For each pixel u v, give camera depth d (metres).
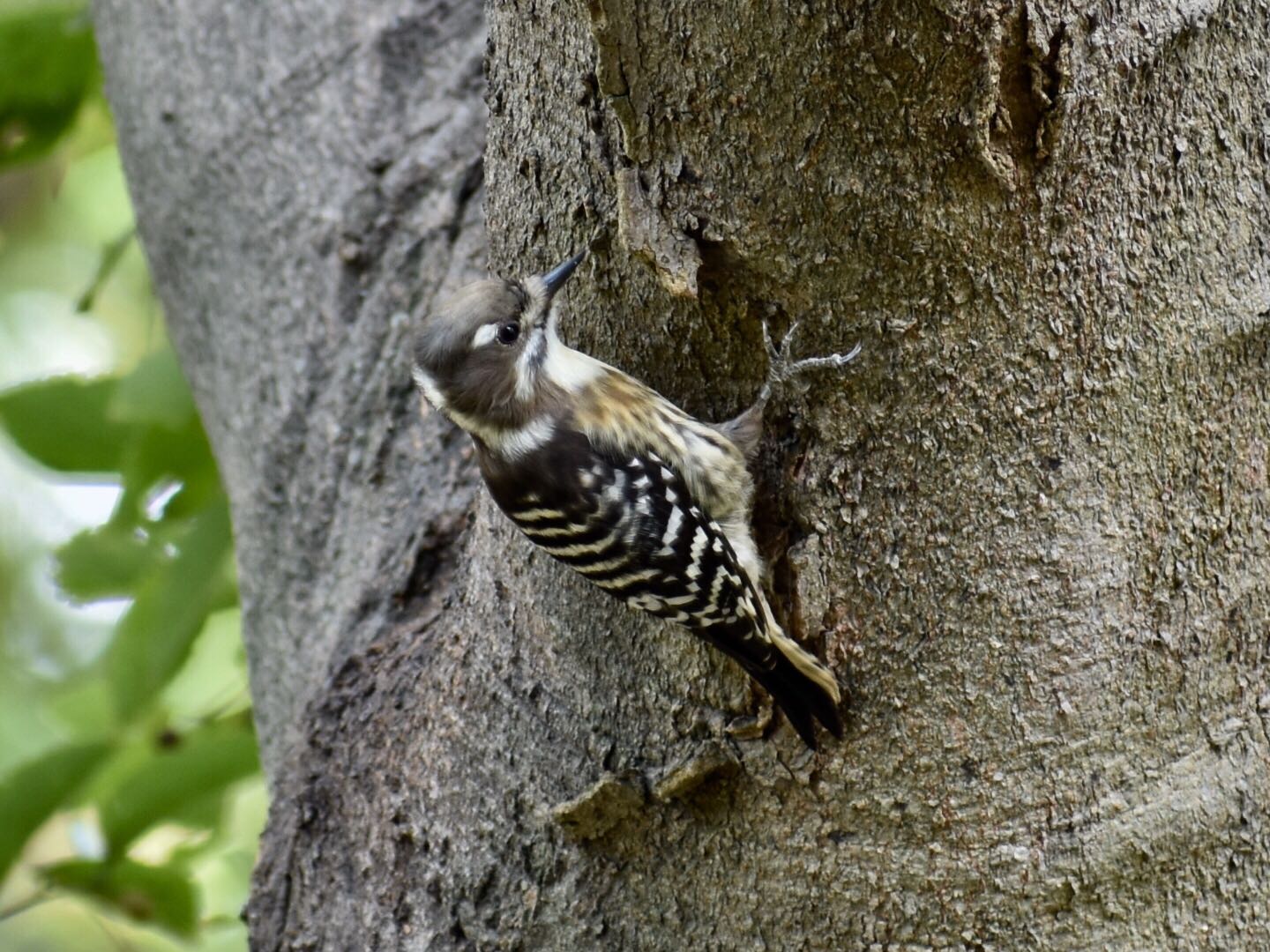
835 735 7.66
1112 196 7.14
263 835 9.61
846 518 7.55
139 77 11.52
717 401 7.94
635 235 7.15
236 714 12.50
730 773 7.89
